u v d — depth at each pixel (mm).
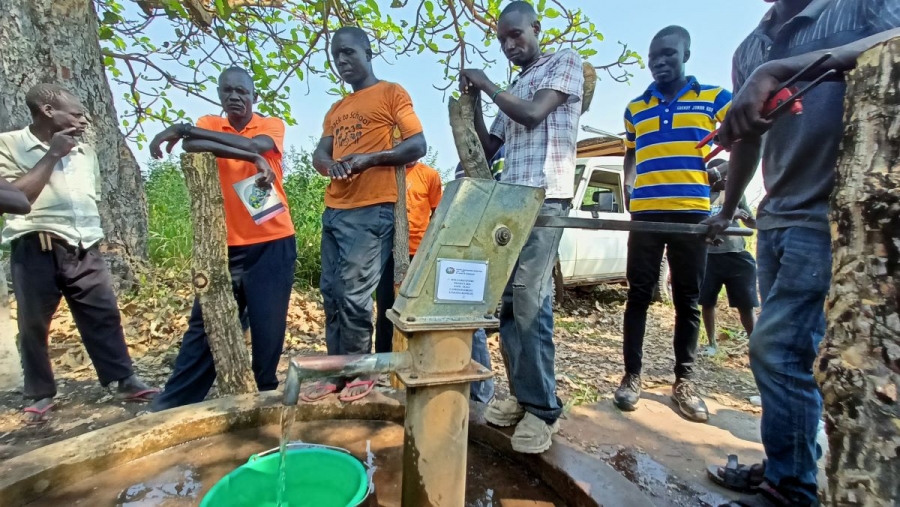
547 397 1572
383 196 2311
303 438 1722
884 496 761
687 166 2594
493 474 1522
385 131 2377
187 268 5105
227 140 2316
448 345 997
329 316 2434
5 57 3719
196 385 2410
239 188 2391
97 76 4340
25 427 2479
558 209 1779
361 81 2445
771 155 1635
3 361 2258
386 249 2451
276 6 5012
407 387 1019
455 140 1686
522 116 1748
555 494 1404
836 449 837
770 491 1562
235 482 1234
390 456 1604
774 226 1608
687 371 2832
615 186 6277
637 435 2523
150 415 1663
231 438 1693
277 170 2547
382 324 2678
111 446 1477
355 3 4570
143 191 4895
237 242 2398
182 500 1348
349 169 2172
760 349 1553
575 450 1502
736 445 2428
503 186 1028
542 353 1609
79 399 2826
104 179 4402
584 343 4508
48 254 2508
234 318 2166
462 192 1000
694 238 2580
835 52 1020
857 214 803
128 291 4395
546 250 1687
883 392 761
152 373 3256
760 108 1109
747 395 3191
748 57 1786
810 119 1470
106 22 4754
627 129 3066
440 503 1029
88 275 2625
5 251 3914
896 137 757
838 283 844
